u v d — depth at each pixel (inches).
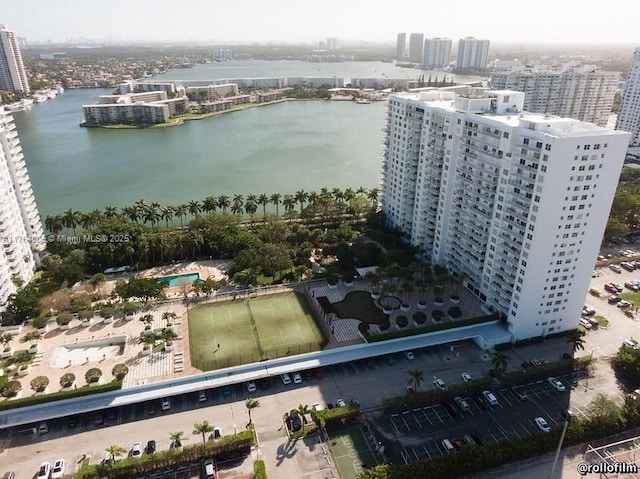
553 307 6141.7
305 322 6373.0
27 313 6245.1
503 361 5398.6
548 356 5984.3
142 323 6259.8
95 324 6215.6
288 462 4488.2
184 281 7372.1
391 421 4975.4
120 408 5093.5
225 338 6003.9
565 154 5196.9
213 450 4493.1
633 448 4709.6
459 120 6727.4
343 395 5305.1
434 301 6761.8
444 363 5841.5
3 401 4798.2
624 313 6879.9
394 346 5856.3
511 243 5964.6
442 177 7308.1
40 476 4264.3
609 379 5615.2
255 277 7160.4
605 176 5457.7
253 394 5305.1
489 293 6589.6
